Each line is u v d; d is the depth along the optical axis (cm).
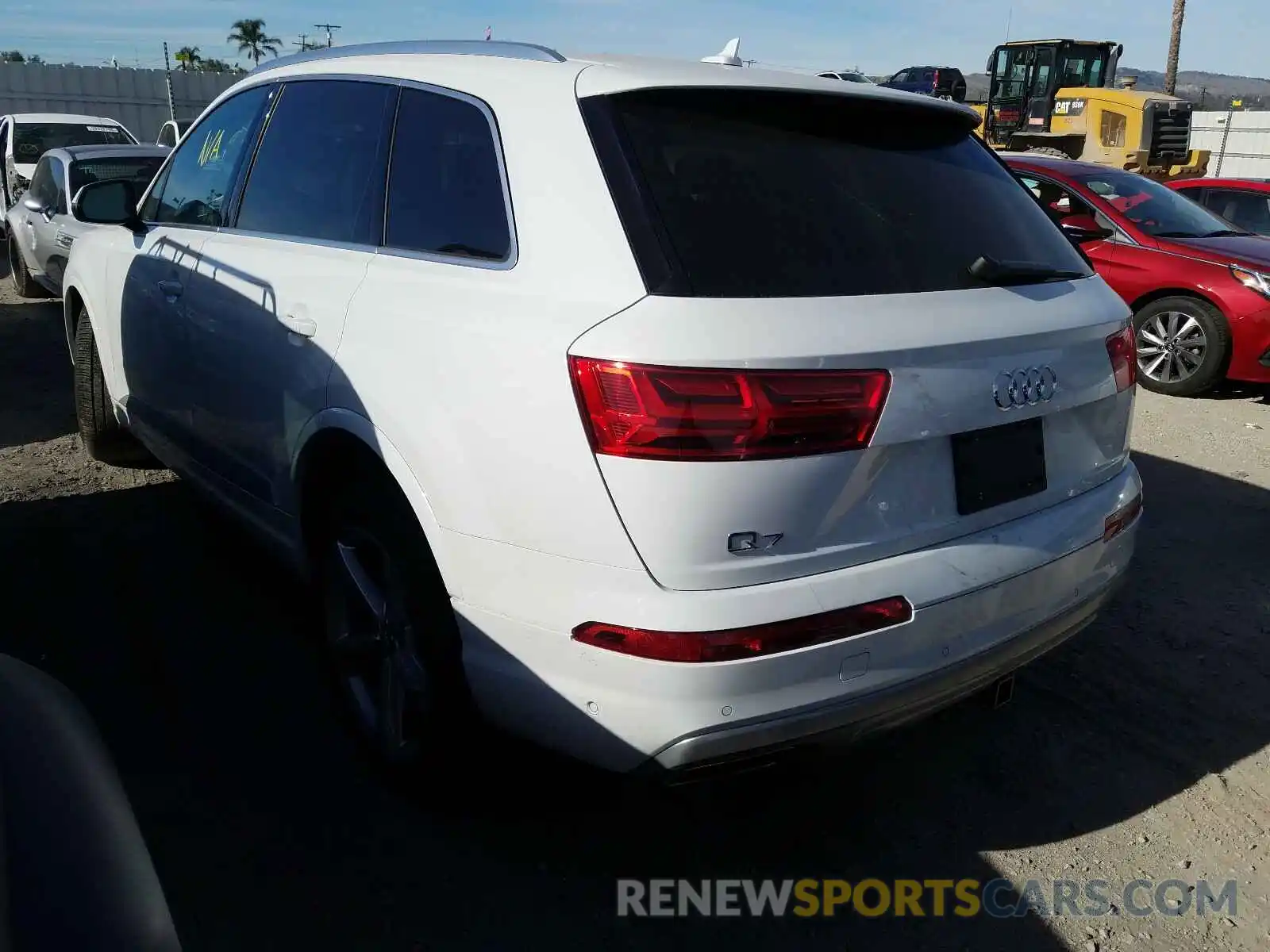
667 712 210
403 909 250
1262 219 1030
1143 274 791
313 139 326
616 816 287
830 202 243
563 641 221
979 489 240
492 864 267
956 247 255
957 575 233
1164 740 331
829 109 265
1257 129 3034
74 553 431
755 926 251
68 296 504
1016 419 243
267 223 337
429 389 245
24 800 146
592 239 227
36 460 548
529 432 221
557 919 250
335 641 302
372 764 298
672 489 204
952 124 296
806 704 216
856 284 229
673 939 245
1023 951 246
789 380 206
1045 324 250
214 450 360
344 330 275
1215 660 379
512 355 226
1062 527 259
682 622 206
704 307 210
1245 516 520
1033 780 310
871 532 223
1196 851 281
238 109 378
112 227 468
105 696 328
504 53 280
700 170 235
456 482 237
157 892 151
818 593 214
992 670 249
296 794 288
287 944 237
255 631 372
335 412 275
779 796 299
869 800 299
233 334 329
